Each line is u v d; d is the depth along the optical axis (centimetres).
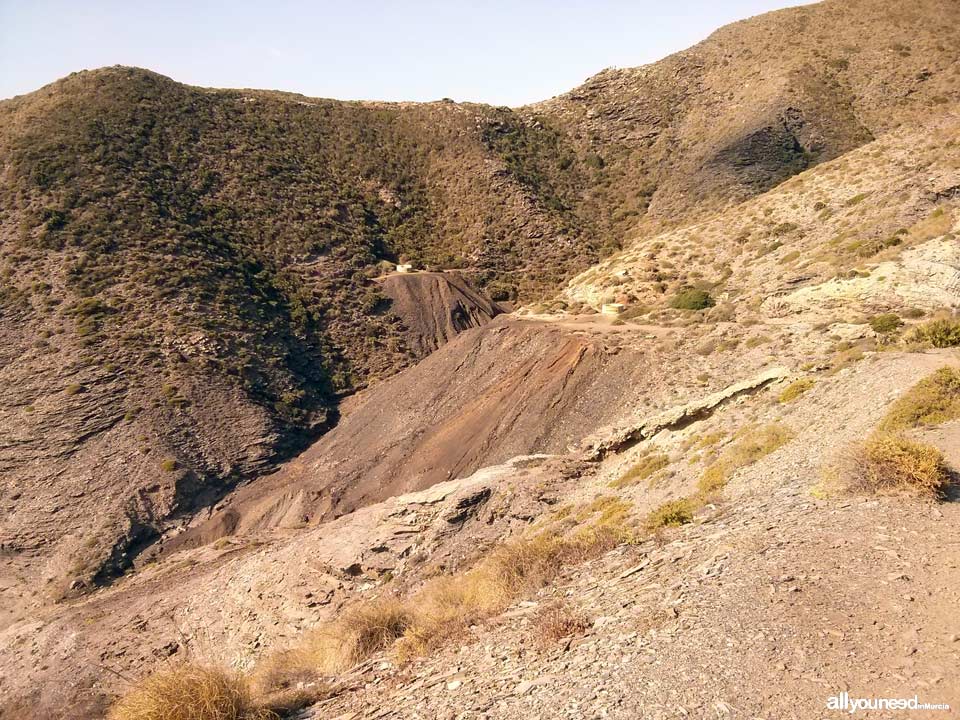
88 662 3619
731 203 8650
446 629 1400
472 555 2650
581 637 1067
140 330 6656
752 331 4306
